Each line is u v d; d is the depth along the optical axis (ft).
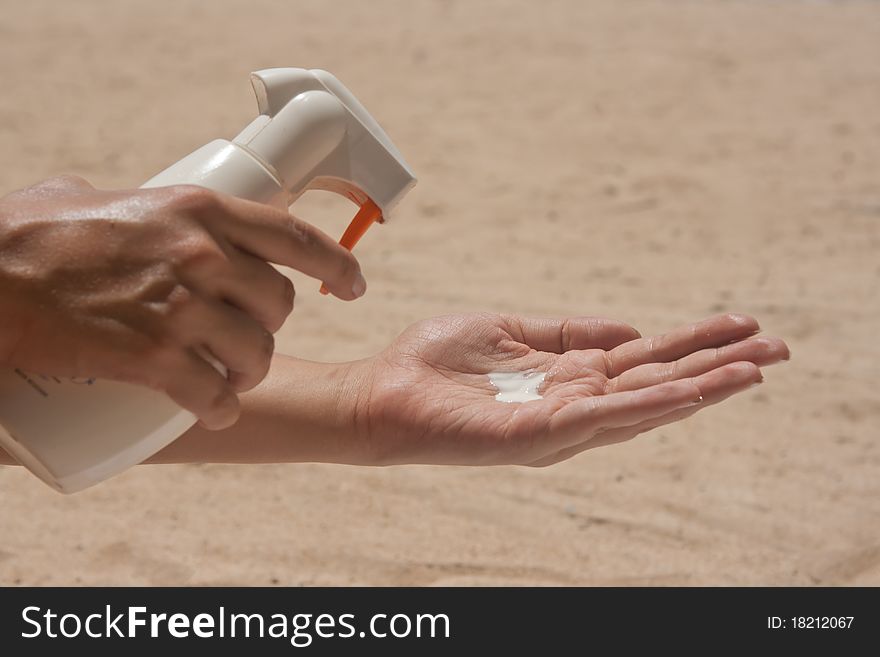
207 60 28.86
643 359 6.63
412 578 9.46
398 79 27.35
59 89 26.25
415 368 6.53
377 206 5.10
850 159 22.36
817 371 13.71
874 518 10.46
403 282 16.40
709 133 23.90
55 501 10.48
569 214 19.43
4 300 4.01
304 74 4.97
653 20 34.30
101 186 19.97
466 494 10.87
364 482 11.05
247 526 10.18
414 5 35.73
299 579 9.41
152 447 4.45
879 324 15.16
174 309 4.02
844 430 12.25
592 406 5.78
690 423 12.46
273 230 4.19
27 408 4.33
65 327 4.01
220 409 4.18
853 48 31.17
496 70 28.32
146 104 25.23
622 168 21.77
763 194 20.45
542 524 10.35
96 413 4.33
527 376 6.67
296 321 14.92
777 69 28.94
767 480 11.18
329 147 4.92
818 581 9.53
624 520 10.44
